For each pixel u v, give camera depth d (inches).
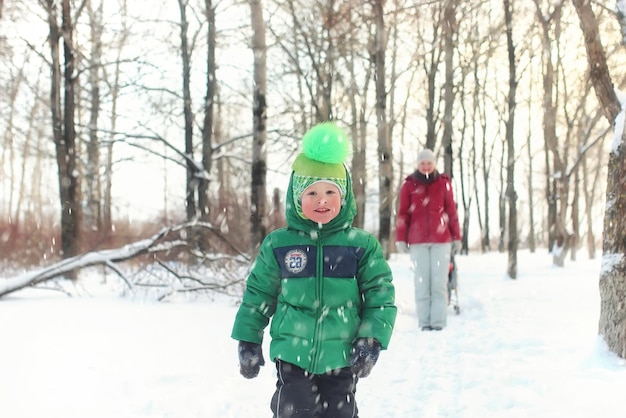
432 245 305.7
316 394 124.8
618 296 193.2
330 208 124.1
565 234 715.4
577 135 1091.9
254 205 422.3
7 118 817.5
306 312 124.2
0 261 678.5
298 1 613.6
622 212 195.6
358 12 510.0
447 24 459.2
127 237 653.9
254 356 126.8
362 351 119.0
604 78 210.8
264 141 427.8
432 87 930.1
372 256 128.5
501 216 1491.1
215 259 409.4
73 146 594.2
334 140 124.8
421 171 309.7
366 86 1096.8
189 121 690.8
